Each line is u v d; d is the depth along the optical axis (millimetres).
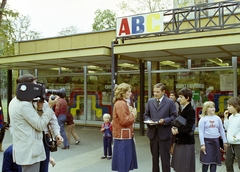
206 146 4793
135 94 11383
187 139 4340
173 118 4785
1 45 16375
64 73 13148
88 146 8289
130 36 7680
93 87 12477
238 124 4605
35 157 2871
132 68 11453
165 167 4828
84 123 12609
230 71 9602
